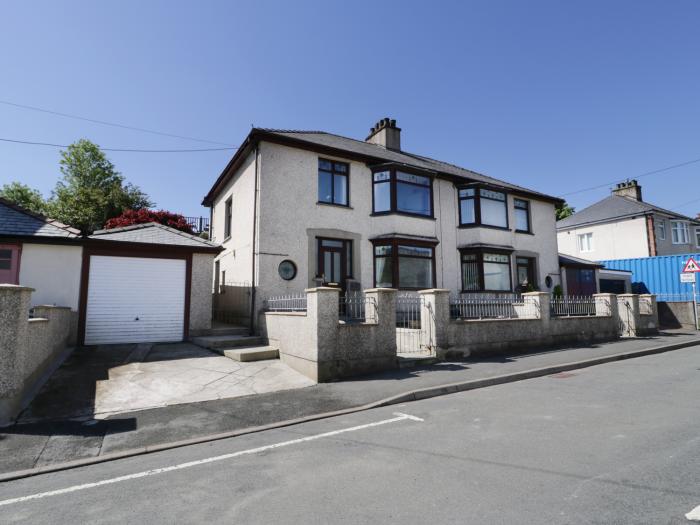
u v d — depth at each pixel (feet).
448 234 54.39
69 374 25.12
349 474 12.84
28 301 19.90
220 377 26.12
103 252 35.88
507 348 36.50
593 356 34.14
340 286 45.88
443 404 21.29
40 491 12.41
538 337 38.99
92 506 11.28
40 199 109.40
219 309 50.03
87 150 107.96
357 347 27.78
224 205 56.39
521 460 13.39
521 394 22.85
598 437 15.38
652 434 15.56
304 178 44.70
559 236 105.40
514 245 59.06
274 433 17.62
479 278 53.83
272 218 42.01
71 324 33.65
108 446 16.15
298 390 24.26
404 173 50.67
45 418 19.03
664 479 11.66
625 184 102.27
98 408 20.58
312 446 15.69
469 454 14.10
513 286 57.72
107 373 25.85
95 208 84.02
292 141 43.21
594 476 11.98
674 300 69.97
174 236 40.27
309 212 44.42
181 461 14.62
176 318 37.88
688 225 97.09
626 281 76.13
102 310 35.35
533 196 62.59
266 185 42.22
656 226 88.99
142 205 99.76
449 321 33.09
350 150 48.32
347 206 47.03
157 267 37.81
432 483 11.93
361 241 47.62
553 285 63.93
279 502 11.09
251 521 10.10
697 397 21.30
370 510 10.46
